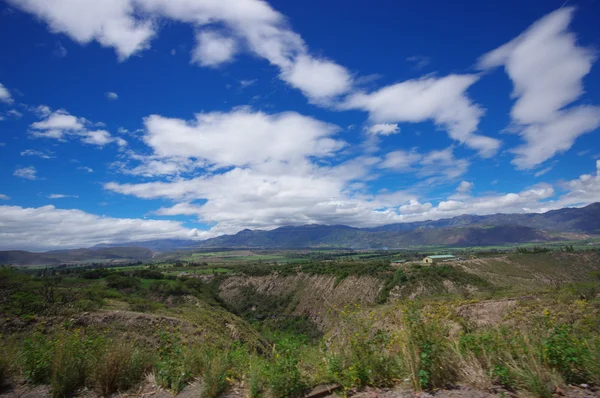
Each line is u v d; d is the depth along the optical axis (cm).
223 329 3117
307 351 530
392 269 6222
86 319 2161
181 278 6331
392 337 478
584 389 403
